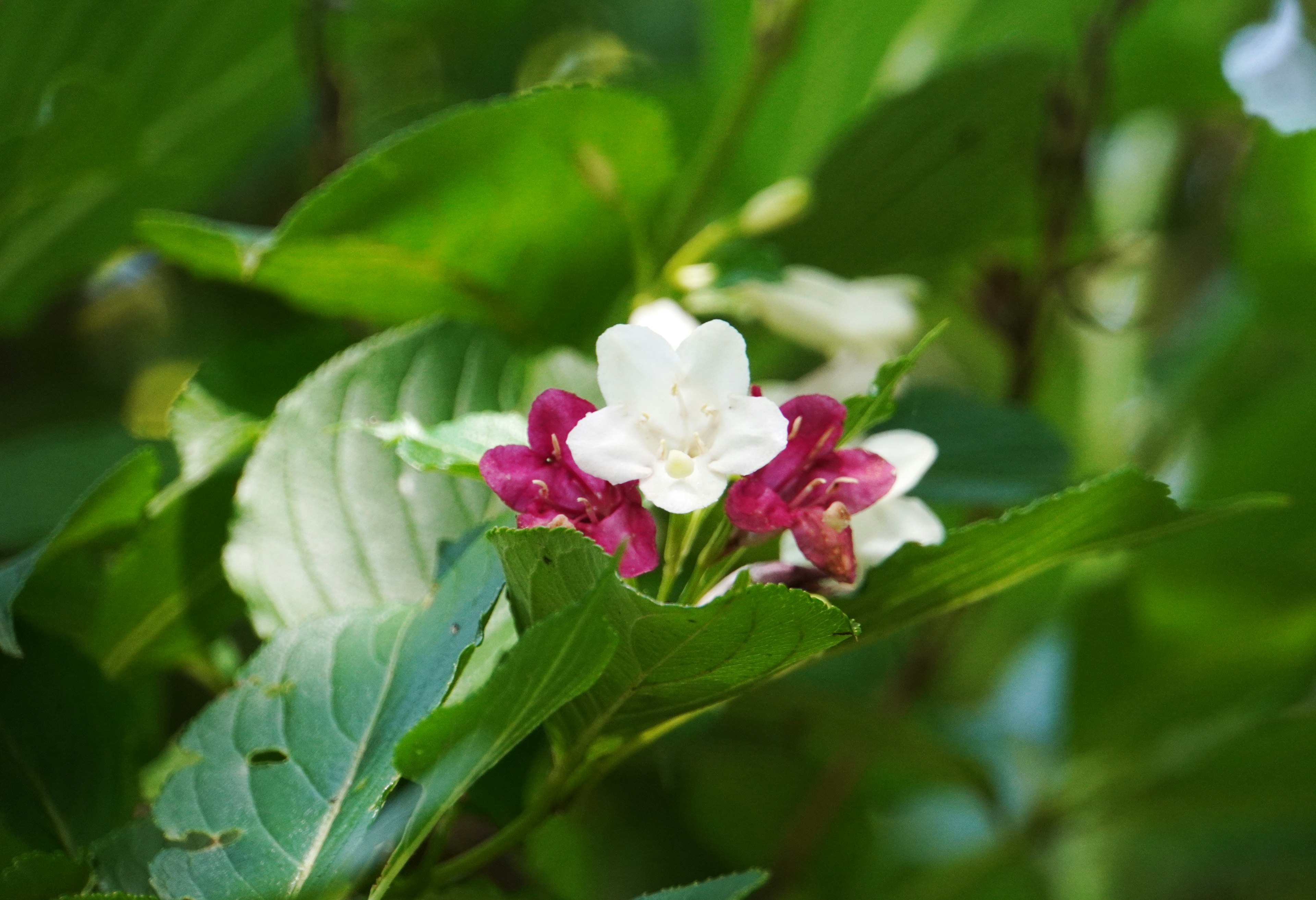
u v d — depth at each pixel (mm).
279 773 619
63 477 725
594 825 890
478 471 620
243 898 603
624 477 607
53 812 658
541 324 746
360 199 697
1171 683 887
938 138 772
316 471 676
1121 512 628
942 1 914
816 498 621
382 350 690
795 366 889
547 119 692
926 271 823
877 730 784
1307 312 919
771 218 755
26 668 668
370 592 668
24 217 763
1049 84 770
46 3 756
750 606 590
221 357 721
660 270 767
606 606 596
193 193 841
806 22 825
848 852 918
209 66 795
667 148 707
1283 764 839
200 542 693
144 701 724
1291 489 876
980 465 728
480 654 644
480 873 691
